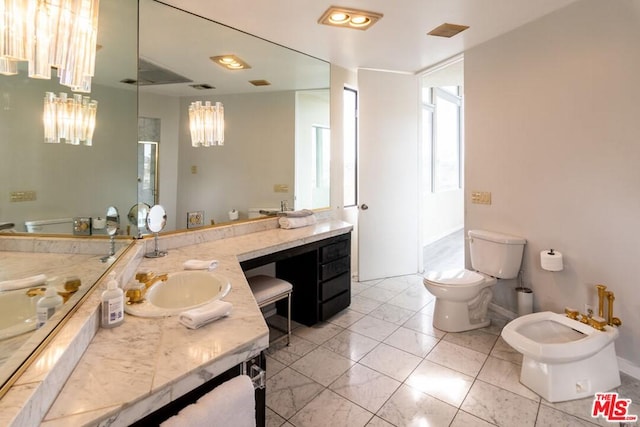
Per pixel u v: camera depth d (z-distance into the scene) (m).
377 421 1.56
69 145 1.22
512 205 2.49
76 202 1.24
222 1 2.02
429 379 1.88
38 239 1.02
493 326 2.53
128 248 1.73
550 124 2.20
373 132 3.51
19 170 0.98
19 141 0.98
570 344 1.65
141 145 1.95
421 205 3.88
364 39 2.62
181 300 1.54
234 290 1.37
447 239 6.01
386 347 2.24
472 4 2.07
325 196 3.36
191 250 2.04
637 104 1.75
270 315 2.75
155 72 2.00
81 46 0.98
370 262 3.61
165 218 1.98
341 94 3.41
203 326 1.04
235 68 2.47
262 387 1.04
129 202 1.81
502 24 2.34
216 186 2.41
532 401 1.68
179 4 2.04
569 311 1.92
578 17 2.01
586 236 2.02
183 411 0.79
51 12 0.87
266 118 2.73
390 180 3.65
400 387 1.81
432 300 3.09
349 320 2.67
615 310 1.89
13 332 0.80
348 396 1.74
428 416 1.59
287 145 2.90
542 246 2.29
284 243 2.24
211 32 2.30
